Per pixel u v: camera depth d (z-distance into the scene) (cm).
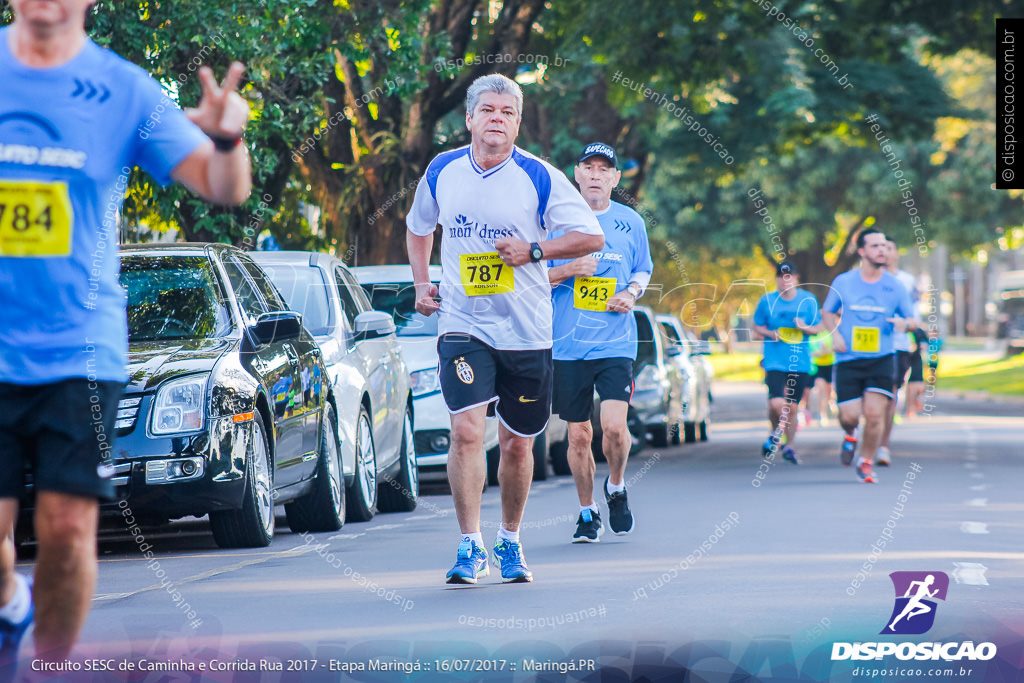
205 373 2281
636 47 6138
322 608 1730
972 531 2514
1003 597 1791
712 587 1864
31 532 2542
